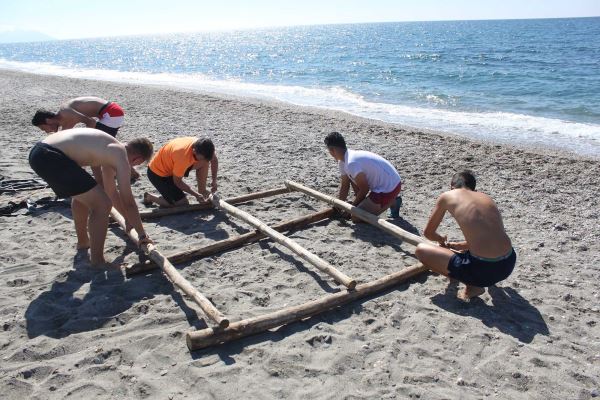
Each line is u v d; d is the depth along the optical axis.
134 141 4.47
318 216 5.41
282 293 3.92
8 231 5.00
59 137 3.87
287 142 9.46
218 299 3.78
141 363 3.02
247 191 6.50
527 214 5.96
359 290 3.82
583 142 10.93
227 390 2.80
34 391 2.77
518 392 2.87
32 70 36.94
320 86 22.86
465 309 3.76
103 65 45.78
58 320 3.47
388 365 3.07
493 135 11.70
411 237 4.57
